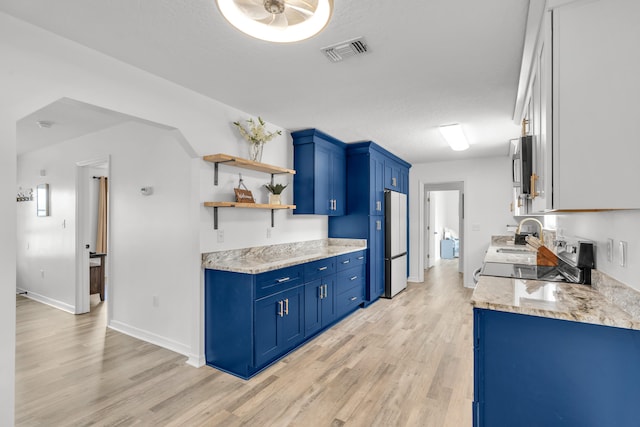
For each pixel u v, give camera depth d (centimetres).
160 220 317
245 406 217
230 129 303
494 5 158
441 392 234
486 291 175
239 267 261
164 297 314
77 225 415
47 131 386
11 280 171
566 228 265
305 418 205
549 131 132
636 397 129
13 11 167
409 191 618
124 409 214
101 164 399
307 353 299
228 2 127
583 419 136
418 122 348
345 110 312
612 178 125
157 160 320
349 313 416
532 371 144
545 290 177
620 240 150
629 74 124
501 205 540
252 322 254
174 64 222
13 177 172
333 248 430
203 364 278
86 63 200
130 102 223
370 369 268
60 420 202
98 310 432
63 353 298
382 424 199
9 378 171
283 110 313
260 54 208
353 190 461
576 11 130
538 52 171
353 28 179
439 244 952
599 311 138
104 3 159
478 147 467
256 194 338
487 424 151
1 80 169
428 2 157
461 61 215
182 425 198
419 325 374
